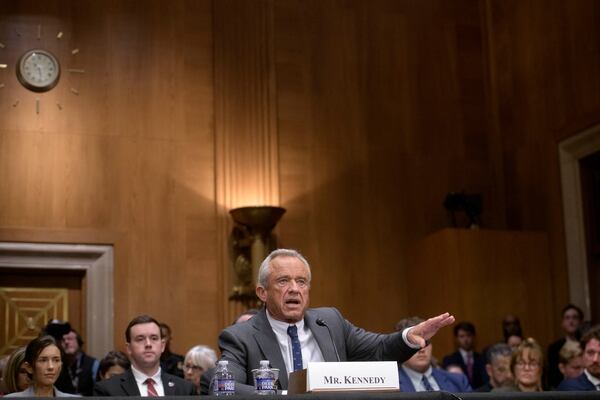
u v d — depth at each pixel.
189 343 12.16
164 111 12.76
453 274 12.60
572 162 12.75
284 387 5.15
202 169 12.72
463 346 11.75
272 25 13.47
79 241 12.10
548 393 4.12
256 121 13.03
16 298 12.08
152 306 12.18
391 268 13.22
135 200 12.39
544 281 12.91
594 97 12.30
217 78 13.02
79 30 12.67
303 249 12.95
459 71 14.18
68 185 12.20
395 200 13.46
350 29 13.84
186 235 12.45
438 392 4.02
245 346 5.22
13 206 11.97
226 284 12.41
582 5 12.53
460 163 13.84
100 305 12.03
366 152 13.51
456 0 14.45
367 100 13.67
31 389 6.72
